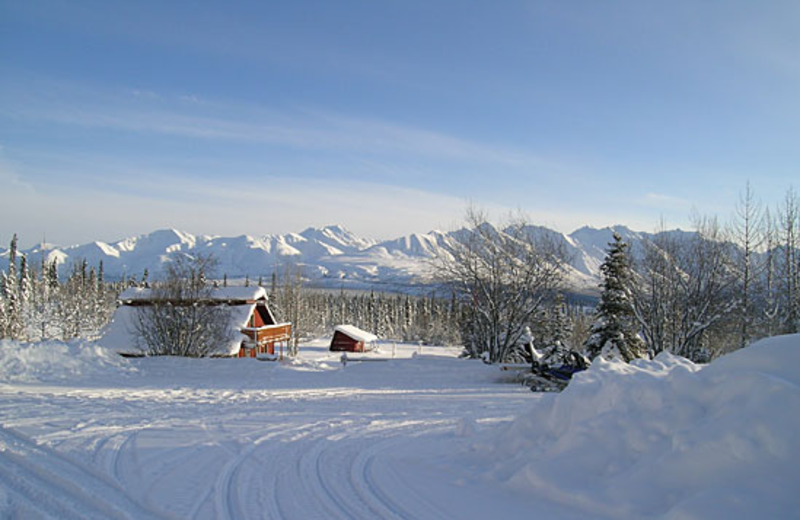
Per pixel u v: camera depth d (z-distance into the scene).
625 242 28.78
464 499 5.87
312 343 82.38
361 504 5.75
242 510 5.52
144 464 7.09
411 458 7.68
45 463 6.83
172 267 27.33
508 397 14.54
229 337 28.53
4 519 4.98
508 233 30.62
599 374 7.30
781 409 4.85
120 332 28.61
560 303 37.16
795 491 4.27
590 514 5.14
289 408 12.09
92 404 11.63
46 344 18.23
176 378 18.12
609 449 5.92
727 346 29.91
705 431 5.18
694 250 26.12
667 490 4.97
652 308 26.70
